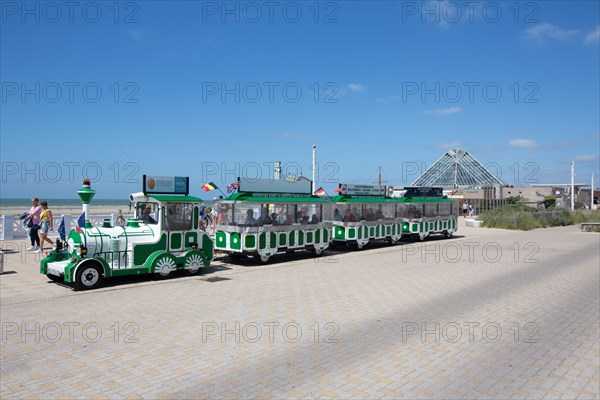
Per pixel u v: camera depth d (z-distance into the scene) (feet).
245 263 52.39
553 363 21.13
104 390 17.65
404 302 33.04
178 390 17.72
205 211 81.87
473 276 44.80
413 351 22.48
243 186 51.08
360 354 21.97
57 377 18.85
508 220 121.39
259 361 20.89
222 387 18.04
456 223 92.99
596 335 25.53
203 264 43.60
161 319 27.58
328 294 35.47
